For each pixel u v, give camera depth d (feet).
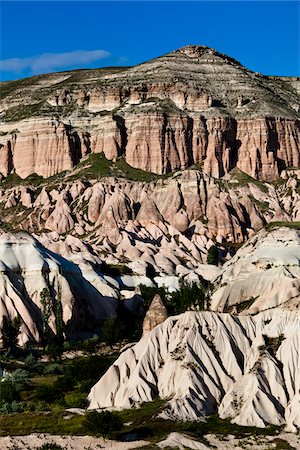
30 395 375.25
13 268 528.63
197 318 366.63
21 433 309.22
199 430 305.12
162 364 354.33
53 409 347.56
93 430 301.22
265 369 336.29
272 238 476.54
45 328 507.71
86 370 386.73
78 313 531.91
